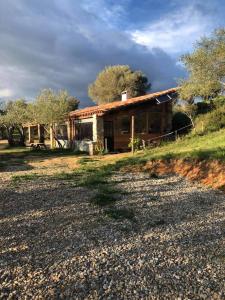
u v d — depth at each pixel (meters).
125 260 5.09
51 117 28.17
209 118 22.84
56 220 7.05
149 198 8.78
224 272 4.67
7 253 5.41
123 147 24.14
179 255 5.24
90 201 8.50
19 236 6.14
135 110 24.39
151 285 4.36
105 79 56.72
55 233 6.27
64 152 25.11
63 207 8.04
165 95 24.39
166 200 8.57
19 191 9.95
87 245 5.68
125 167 14.02
